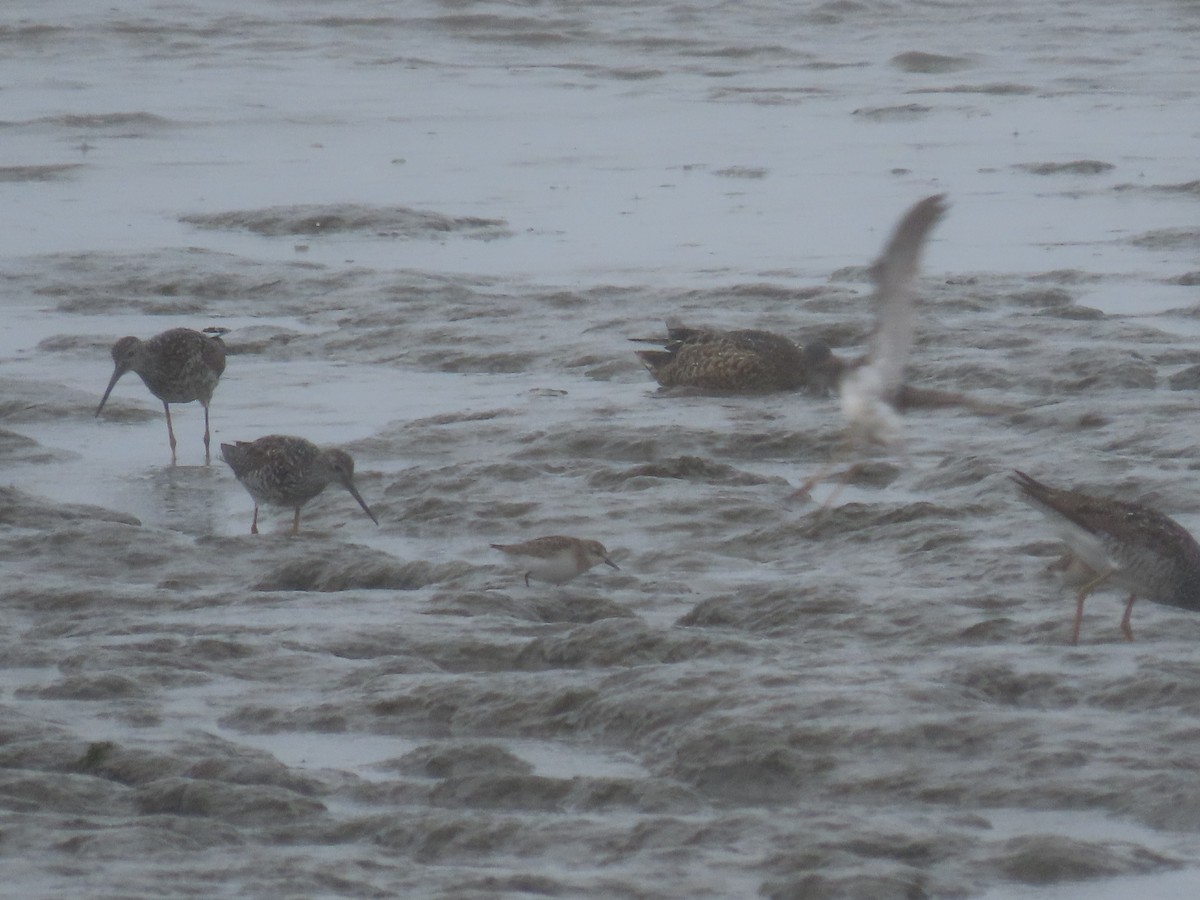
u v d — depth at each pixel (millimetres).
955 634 12453
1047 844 8914
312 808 9703
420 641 12555
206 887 8633
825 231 34844
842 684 11094
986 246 32719
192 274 29938
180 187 40844
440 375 23859
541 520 16297
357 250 33531
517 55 68062
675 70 64375
